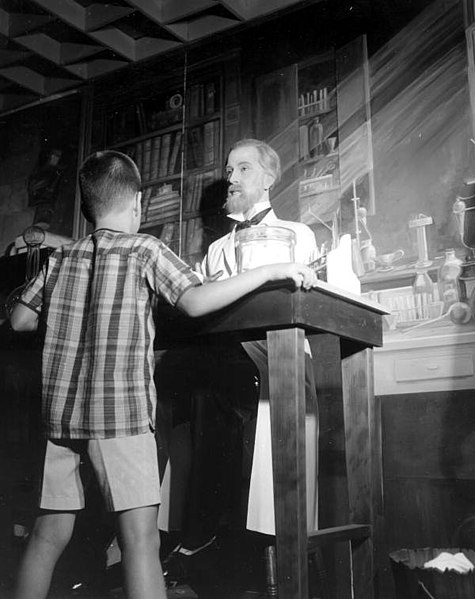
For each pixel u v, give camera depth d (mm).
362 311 1881
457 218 2537
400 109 2766
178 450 2242
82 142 3943
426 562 1863
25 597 1479
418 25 2791
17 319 1646
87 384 1476
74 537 2279
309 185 2947
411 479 2477
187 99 3535
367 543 1833
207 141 3398
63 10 3469
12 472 2506
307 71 3088
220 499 2209
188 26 3574
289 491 1486
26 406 2588
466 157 2559
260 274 1486
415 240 2623
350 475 1927
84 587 2193
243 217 2775
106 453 1435
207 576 2236
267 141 3148
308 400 2082
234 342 1890
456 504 2365
